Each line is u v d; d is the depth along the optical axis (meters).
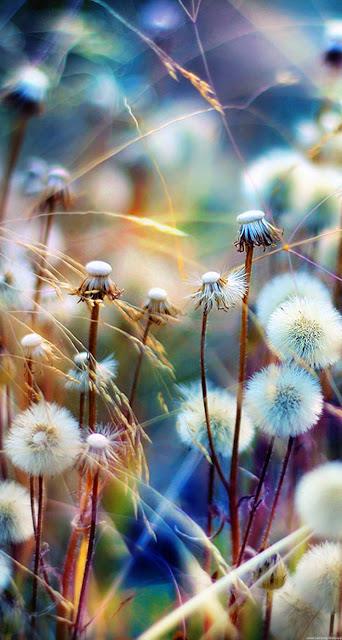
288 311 0.88
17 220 1.00
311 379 0.87
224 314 1.05
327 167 1.04
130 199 1.14
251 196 1.03
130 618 0.93
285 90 1.22
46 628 0.89
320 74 1.13
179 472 1.01
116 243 1.09
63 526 0.95
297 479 0.95
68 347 0.98
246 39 1.24
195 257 1.11
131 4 1.24
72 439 0.84
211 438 0.89
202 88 1.07
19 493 0.89
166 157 1.16
